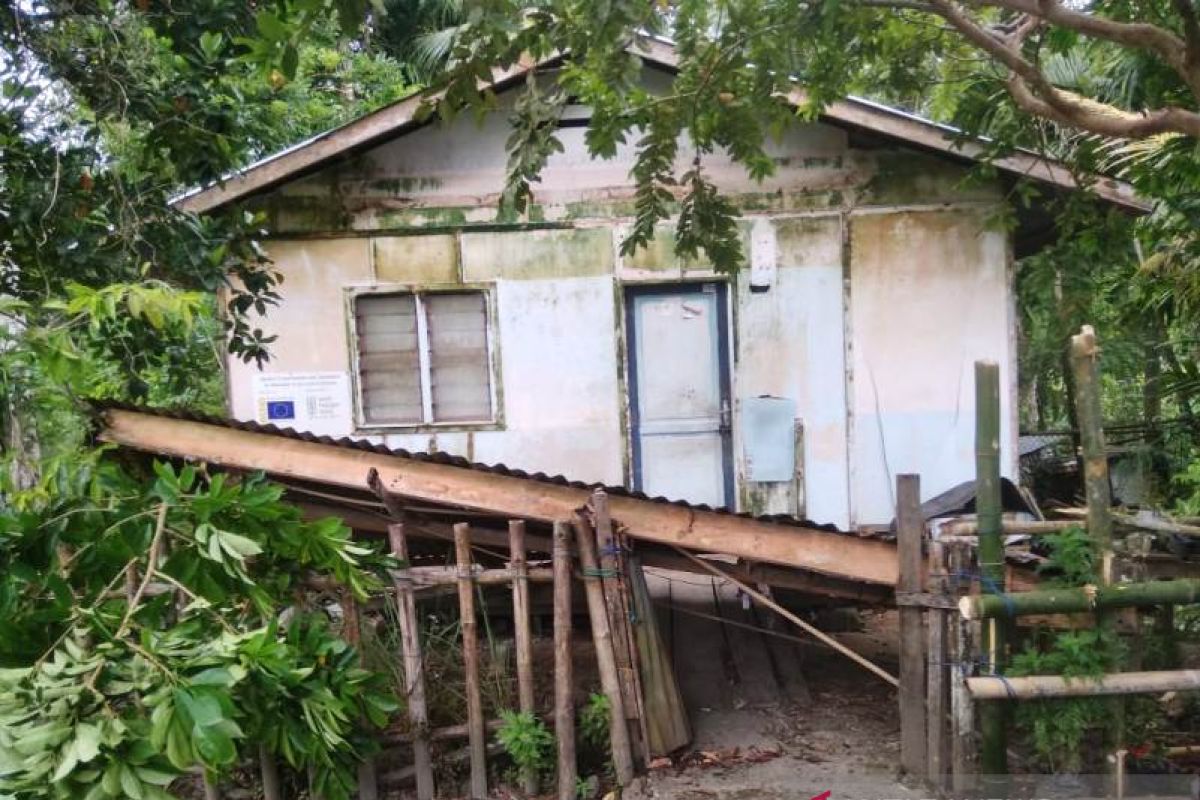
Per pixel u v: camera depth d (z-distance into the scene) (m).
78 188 3.98
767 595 4.52
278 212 6.70
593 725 4.02
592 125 4.77
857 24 4.48
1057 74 7.01
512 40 3.85
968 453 6.59
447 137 6.68
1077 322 7.32
